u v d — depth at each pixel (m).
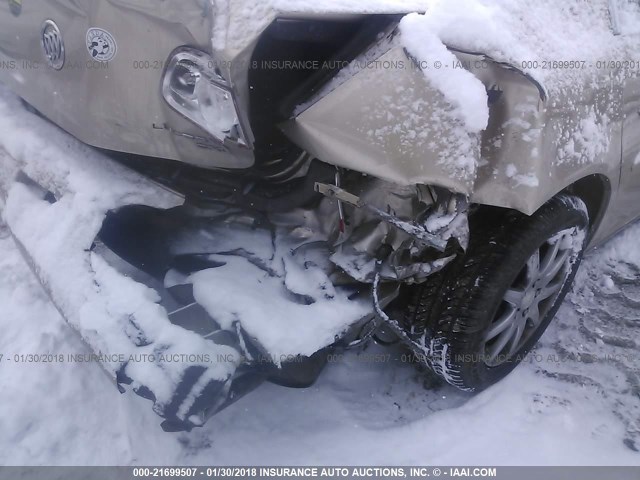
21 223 2.18
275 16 1.52
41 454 2.23
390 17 1.72
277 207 2.08
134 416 2.37
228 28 1.53
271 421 2.36
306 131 1.75
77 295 1.87
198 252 2.10
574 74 2.02
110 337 1.73
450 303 2.12
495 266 2.10
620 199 2.74
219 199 2.12
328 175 1.94
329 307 1.95
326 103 1.71
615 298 2.99
